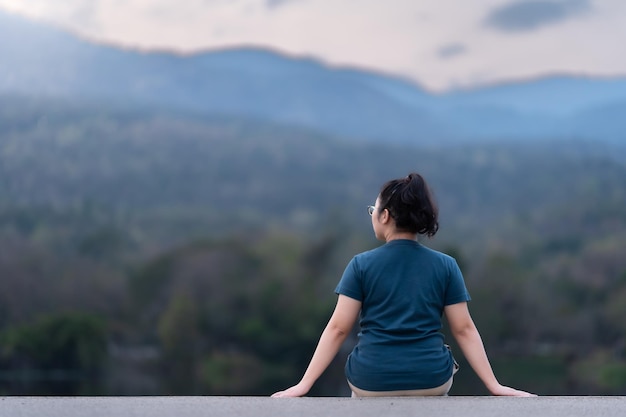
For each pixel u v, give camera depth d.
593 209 109.38
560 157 166.25
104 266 89.25
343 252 88.06
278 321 78.81
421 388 4.38
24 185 126.88
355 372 4.47
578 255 89.31
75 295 79.88
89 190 132.62
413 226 4.63
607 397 4.10
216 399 4.03
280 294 79.88
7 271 78.62
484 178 155.12
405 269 4.54
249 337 77.12
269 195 144.50
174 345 74.81
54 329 68.50
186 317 75.75
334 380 60.94
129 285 83.56
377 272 4.55
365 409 3.72
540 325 76.38
